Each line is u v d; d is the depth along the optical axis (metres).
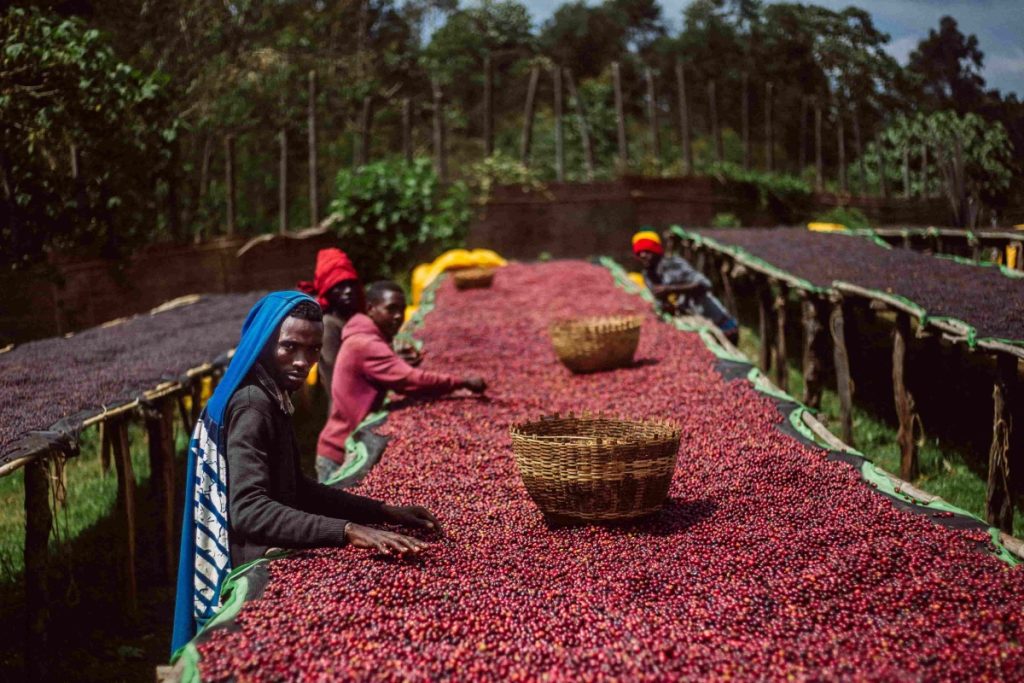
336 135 19.73
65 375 6.84
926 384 8.35
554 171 21.75
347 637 2.83
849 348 9.46
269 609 3.03
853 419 8.59
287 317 3.53
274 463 3.53
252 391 3.49
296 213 17.80
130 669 5.34
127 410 6.02
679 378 6.74
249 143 17.14
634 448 3.77
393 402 6.32
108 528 7.55
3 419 5.42
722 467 4.62
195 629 3.51
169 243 13.02
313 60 19.19
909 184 10.95
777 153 21.06
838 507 4.00
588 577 3.38
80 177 10.09
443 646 2.79
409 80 25.09
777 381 9.99
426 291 12.34
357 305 6.38
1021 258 8.70
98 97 9.73
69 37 9.48
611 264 14.23
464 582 3.29
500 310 10.80
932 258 9.13
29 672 4.96
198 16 15.46
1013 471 6.04
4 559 6.61
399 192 16.77
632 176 18.41
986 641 2.72
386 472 4.71
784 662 2.64
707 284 9.66
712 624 2.95
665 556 3.53
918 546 3.49
